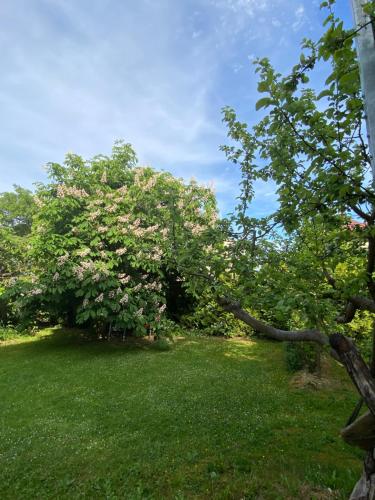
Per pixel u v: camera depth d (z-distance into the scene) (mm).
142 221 7566
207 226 2986
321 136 2025
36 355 6812
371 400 1471
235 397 4402
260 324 2262
